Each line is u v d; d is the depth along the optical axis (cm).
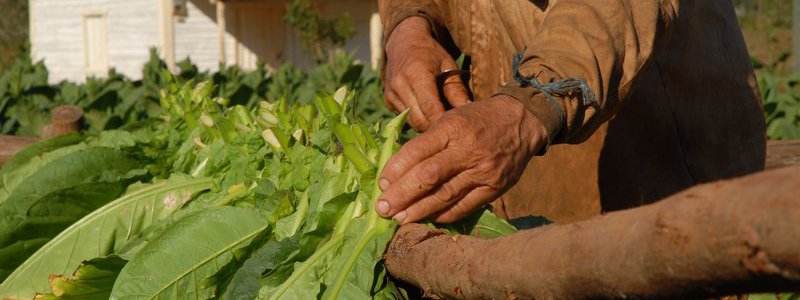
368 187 158
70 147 260
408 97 219
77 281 180
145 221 212
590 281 100
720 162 251
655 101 241
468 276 124
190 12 2197
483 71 251
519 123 157
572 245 103
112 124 530
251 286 155
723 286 87
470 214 160
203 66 2217
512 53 234
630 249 94
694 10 237
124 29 2280
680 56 238
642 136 245
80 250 208
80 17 2405
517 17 223
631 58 176
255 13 2294
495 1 231
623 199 249
